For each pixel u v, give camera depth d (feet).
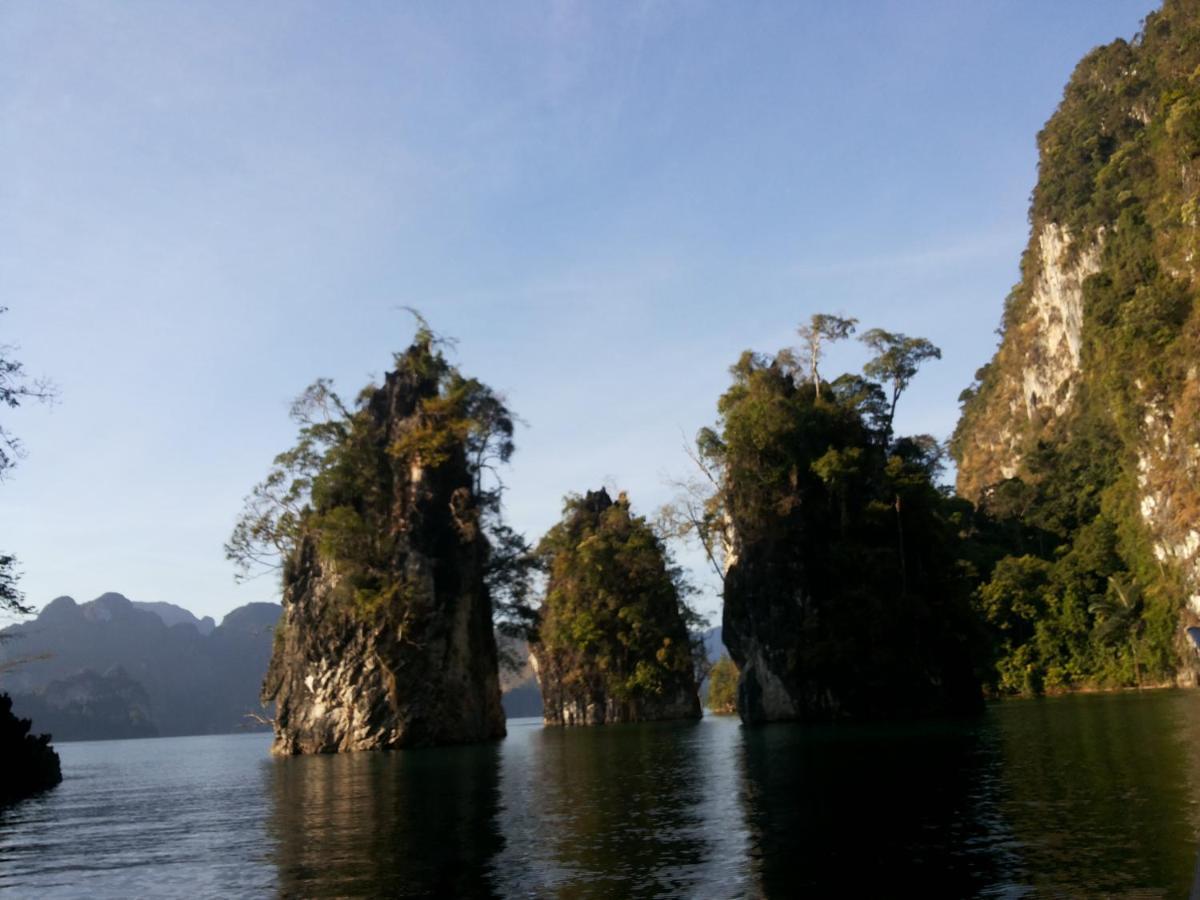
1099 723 148.77
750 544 233.35
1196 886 22.79
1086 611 372.17
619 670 322.34
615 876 51.24
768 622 226.58
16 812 113.09
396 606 211.61
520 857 58.49
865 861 51.31
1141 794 67.97
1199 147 336.90
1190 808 60.70
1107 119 546.26
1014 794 72.43
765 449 234.38
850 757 114.52
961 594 235.61
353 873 56.70
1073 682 363.35
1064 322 560.61
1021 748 111.34
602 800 86.28
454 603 224.12
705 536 258.37
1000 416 645.51
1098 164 539.70
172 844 76.38
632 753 148.97
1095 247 512.22
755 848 57.00
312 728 216.74
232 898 51.90
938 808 68.18
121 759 301.63
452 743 217.15
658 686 315.17
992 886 43.93
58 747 552.41
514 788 102.22
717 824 67.36
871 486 236.63
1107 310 383.45
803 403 244.83
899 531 229.04
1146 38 539.70
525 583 259.60
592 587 323.57
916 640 219.61
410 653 213.46
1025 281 638.53
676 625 326.03
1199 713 159.84
